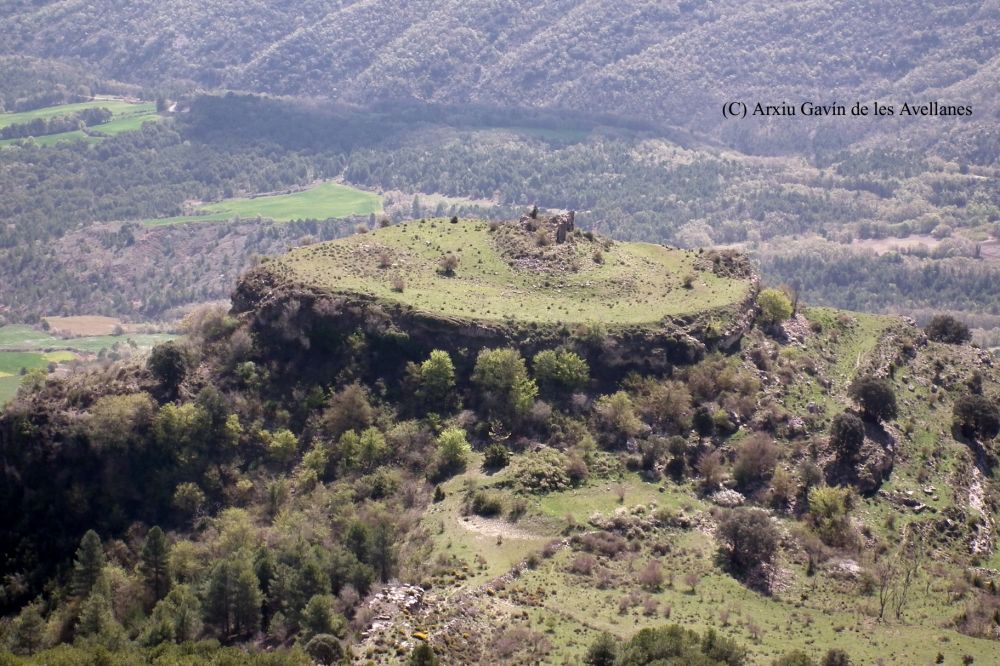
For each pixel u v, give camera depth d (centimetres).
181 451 16125
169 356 16925
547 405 16312
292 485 15838
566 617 12194
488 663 11219
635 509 14575
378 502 15025
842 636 12544
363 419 16462
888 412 16825
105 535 15412
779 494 15262
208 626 12862
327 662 11300
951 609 13562
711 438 16112
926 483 16275
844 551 14488
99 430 16038
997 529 16288
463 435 15725
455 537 13975
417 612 12238
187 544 14525
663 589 13162
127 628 13275
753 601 13212
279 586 13000
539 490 14888
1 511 15688
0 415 16638
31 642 13450
